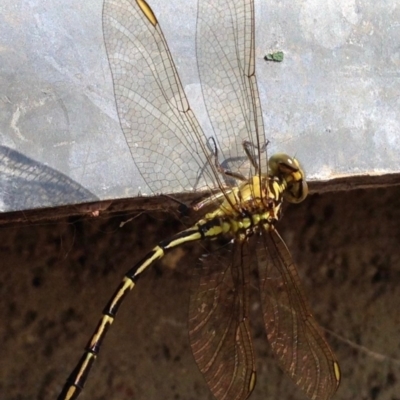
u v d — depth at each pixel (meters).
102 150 0.28
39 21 0.29
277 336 0.30
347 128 0.29
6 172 0.28
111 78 0.29
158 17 0.29
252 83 0.29
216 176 0.29
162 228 0.32
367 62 0.30
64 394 0.30
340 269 0.34
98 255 0.32
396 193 0.34
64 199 0.28
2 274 0.32
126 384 0.33
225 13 0.29
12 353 0.32
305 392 0.30
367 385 0.34
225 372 0.30
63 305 0.33
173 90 0.29
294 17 0.29
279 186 0.30
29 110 0.28
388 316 0.34
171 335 0.33
